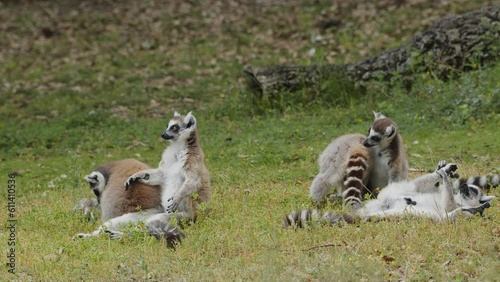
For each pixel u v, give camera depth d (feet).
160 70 76.13
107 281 28.25
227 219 34.63
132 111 66.03
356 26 82.23
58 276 28.76
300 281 26.43
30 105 68.49
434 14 81.82
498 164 43.11
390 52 61.57
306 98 60.90
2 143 59.26
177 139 35.94
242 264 28.86
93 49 83.46
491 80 55.77
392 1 87.15
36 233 34.86
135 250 31.27
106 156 54.39
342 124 55.67
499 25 58.90
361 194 36.78
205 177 36.42
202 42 83.25
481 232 30.35
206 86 71.20
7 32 89.30
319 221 32.55
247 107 61.72
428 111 54.19
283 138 53.21
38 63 80.64
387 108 56.29
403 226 31.37
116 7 95.61
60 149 57.72
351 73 61.26
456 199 34.94
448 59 59.11
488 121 51.67
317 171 44.45
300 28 83.51
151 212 35.35
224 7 92.73
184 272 28.58
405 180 38.17
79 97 70.03
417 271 27.20
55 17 93.50
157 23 89.56
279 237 31.42
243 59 76.95
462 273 27.07
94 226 35.70
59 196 42.98
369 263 27.68
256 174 45.09
